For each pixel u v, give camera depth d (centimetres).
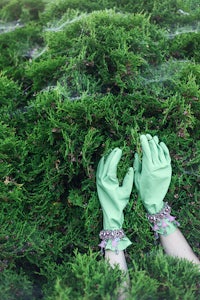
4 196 74
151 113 80
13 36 113
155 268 67
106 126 79
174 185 78
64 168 77
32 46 114
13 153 77
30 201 76
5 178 75
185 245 75
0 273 69
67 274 67
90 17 88
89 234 76
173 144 78
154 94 79
